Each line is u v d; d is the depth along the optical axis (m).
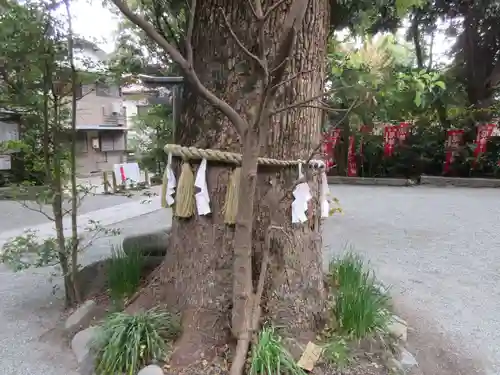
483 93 10.77
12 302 3.08
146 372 1.88
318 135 2.39
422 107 9.99
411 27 10.63
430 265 4.05
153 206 8.03
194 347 2.03
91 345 2.15
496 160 10.17
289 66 2.16
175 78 2.49
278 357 1.83
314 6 2.24
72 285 2.86
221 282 2.14
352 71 4.82
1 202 7.87
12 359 2.26
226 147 2.13
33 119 2.68
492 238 5.08
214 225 2.15
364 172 11.59
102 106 15.22
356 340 2.14
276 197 2.19
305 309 2.24
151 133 8.77
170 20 2.68
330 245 4.80
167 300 2.33
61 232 2.76
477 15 9.66
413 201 7.98
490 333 2.66
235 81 2.10
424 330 2.66
